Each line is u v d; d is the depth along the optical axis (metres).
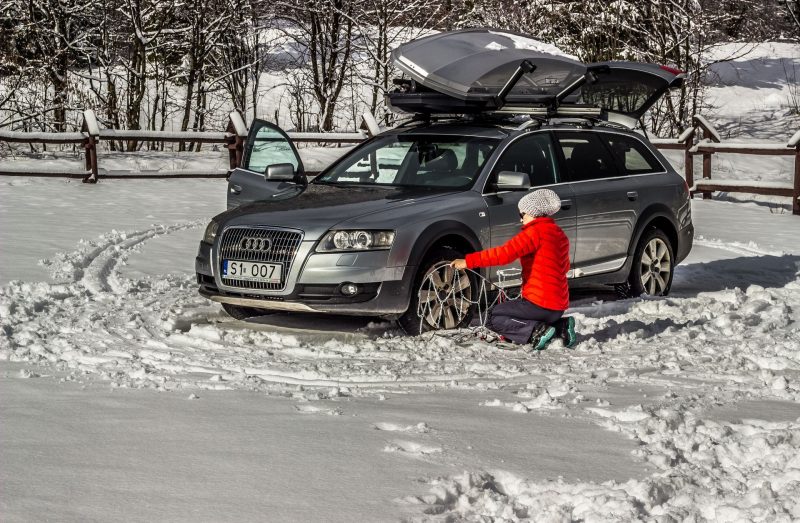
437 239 7.16
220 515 3.37
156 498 3.52
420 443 4.24
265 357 6.24
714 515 3.40
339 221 6.97
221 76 27.11
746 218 16.02
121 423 4.51
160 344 6.51
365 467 3.90
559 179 8.38
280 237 7.01
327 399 5.09
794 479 3.70
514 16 30.16
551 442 4.32
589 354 6.61
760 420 4.70
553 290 6.72
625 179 8.99
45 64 23.73
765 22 36.28
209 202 15.78
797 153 16.92
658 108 28.62
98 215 13.64
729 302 8.80
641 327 7.55
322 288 6.87
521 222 7.80
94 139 17.94
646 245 9.09
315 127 28.62
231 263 7.18
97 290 8.52
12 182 17.42
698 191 19.05
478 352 6.57
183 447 4.14
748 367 6.12
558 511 3.38
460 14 30.70
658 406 4.92
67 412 4.69
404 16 29.30
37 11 24.66
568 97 9.89
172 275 9.47
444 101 8.65
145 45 24.77
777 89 34.31
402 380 5.68
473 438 4.36
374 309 6.89
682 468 3.90
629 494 3.58
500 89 8.47
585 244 8.46
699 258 11.82
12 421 4.51
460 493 3.66
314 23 27.92
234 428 4.44
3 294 8.05
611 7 28.50
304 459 3.99
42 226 12.25
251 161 9.28
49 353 6.07
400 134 8.52
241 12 27.05
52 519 3.29
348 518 3.36
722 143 18.94
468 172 7.87
